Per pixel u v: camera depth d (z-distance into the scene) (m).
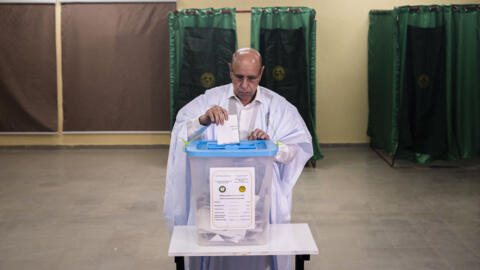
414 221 3.89
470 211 4.13
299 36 5.70
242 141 1.73
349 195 4.65
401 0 6.89
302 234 1.71
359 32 6.99
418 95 5.73
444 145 5.95
